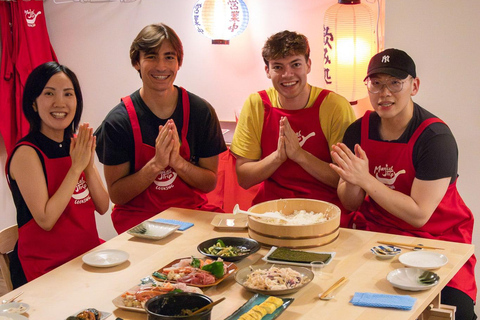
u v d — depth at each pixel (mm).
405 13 3531
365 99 3936
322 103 3381
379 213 3027
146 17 4660
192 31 4512
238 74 4426
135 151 3412
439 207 2889
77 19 4906
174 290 1976
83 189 2945
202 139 3535
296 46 3227
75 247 2871
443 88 3535
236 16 3984
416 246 2518
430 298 2076
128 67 4832
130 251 2566
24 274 2930
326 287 2146
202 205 3605
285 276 2137
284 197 3428
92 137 2807
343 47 3535
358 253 2473
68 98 2832
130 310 1991
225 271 2252
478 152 3520
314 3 4062
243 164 3508
